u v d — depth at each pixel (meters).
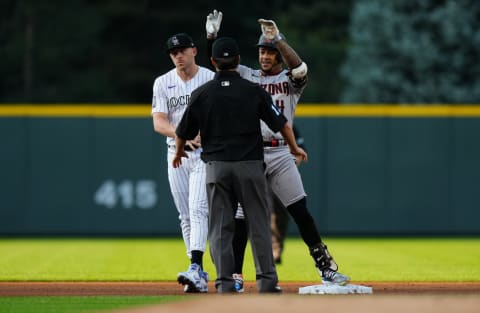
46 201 66.75
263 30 29.20
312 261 46.12
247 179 27.09
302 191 29.92
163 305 24.17
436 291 31.69
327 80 119.31
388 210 67.06
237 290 30.52
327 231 67.00
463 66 110.81
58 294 30.56
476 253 52.16
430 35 111.62
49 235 66.88
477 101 109.00
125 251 54.16
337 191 66.94
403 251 53.81
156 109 32.06
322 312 22.17
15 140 66.69
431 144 67.25
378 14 112.81
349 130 66.88
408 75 112.25
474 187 67.31
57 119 66.81
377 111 67.00
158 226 66.94
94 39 124.44
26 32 122.12
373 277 37.72
